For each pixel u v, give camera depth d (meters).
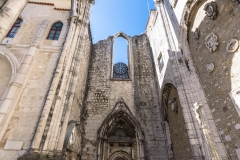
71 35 11.12
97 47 18.12
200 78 8.18
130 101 14.18
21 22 12.06
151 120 13.33
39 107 8.13
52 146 7.14
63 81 9.07
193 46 9.00
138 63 16.94
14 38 10.77
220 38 6.65
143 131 12.73
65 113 8.39
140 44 18.66
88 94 14.44
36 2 13.26
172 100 11.10
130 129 13.52
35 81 9.03
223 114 6.28
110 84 15.12
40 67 9.62
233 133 5.69
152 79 15.75
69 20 12.12
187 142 9.00
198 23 8.49
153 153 11.75
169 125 12.29
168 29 12.14
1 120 7.30
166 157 11.59
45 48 10.46
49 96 8.25
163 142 12.25
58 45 10.71
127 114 13.16
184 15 9.58
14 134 7.27
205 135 6.74
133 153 12.56
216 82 6.84
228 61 6.13
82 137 12.00
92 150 11.59
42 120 7.48
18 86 8.47
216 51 6.90
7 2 7.46
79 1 12.98
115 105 13.70
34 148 6.68
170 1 12.15
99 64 16.58
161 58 14.30
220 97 6.52
